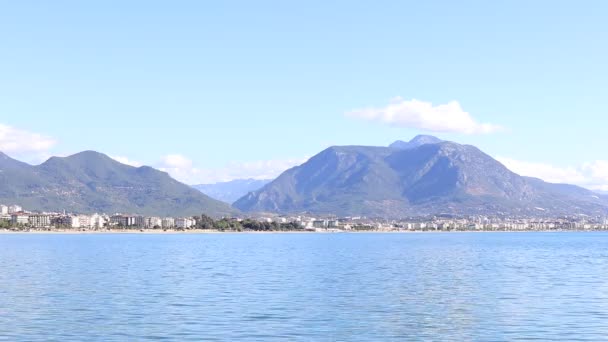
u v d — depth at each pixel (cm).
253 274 17375
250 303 11438
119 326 9169
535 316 10156
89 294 12638
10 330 8869
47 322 9456
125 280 15475
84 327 9081
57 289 13475
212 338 8400
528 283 15138
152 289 13550
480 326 9306
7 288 13638
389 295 12700
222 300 11819
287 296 12438
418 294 12900
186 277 16350
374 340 8350
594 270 19238
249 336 8525
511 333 8825
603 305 11306
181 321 9569
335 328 9100
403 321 9675
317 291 13288
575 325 9375
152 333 8694
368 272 18200
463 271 18762
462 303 11575
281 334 8662
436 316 10119
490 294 12938
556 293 13100
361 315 10181
